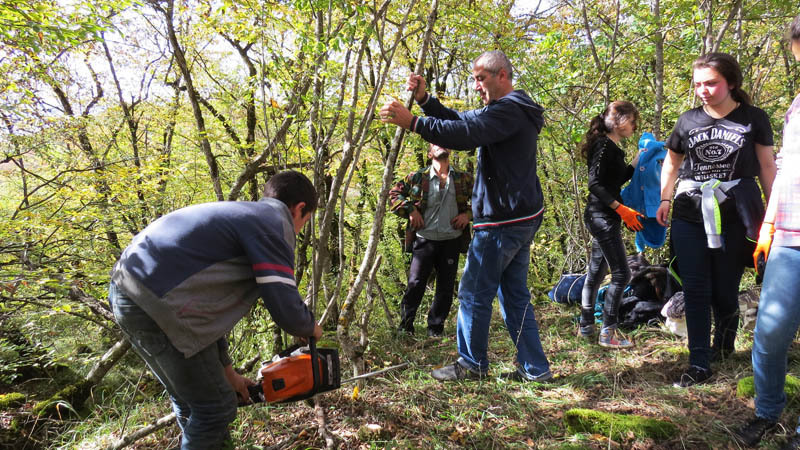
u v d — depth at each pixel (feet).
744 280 13.92
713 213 8.63
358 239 17.37
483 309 9.39
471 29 15.97
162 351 5.51
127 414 8.74
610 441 7.18
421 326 15.25
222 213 5.61
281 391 6.37
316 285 9.30
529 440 7.52
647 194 11.21
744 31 18.97
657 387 9.01
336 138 12.18
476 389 9.29
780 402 6.95
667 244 16.29
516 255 9.74
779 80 19.81
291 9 9.99
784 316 6.53
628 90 20.48
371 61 14.70
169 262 5.31
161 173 15.55
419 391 9.15
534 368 9.59
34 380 12.53
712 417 7.68
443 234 13.33
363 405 8.66
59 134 14.87
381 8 8.98
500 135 8.23
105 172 13.84
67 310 10.03
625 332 12.44
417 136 15.70
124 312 5.47
